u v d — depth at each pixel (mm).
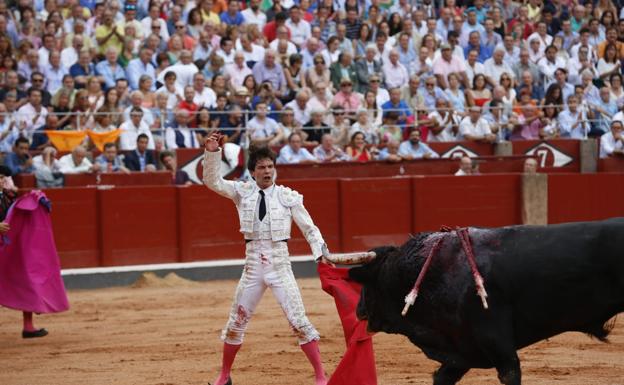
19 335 18312
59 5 31344
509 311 10219
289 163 27703
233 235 27359
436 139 30859
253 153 12523
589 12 38656
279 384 13766
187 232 26844
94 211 26078
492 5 37281
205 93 28547
